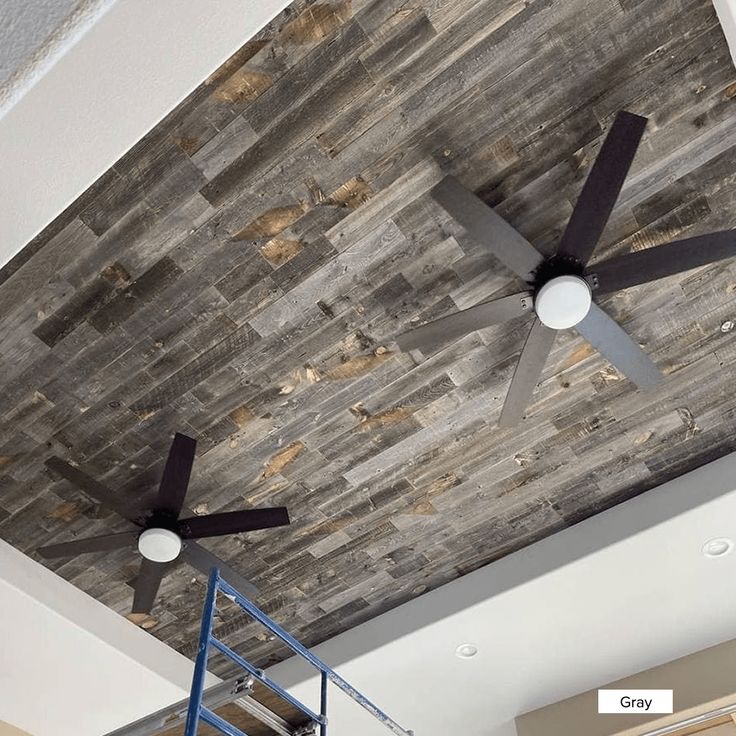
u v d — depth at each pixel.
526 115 2.78
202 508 3.85
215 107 2.70
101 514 3.80
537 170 2.89
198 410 3.50
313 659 2.73
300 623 4.38
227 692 2.42
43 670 3.83
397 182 2.91
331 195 2.93
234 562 4.05
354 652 4.21
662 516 3.69
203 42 1.97
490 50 2.63
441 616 4.05
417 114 2.76
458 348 3.35
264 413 3.53
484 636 4.13
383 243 3.06
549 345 3.00
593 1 2.54
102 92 2.00
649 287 3.22
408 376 3.44
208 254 3.05
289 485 3.80
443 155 2.86
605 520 3.89
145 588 3.73
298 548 4.03
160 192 2.88
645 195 2.99
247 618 4.29
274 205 2.95
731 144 2.86
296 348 3.33
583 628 4.16
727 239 2.68
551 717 4.58
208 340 3.29
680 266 2.79
